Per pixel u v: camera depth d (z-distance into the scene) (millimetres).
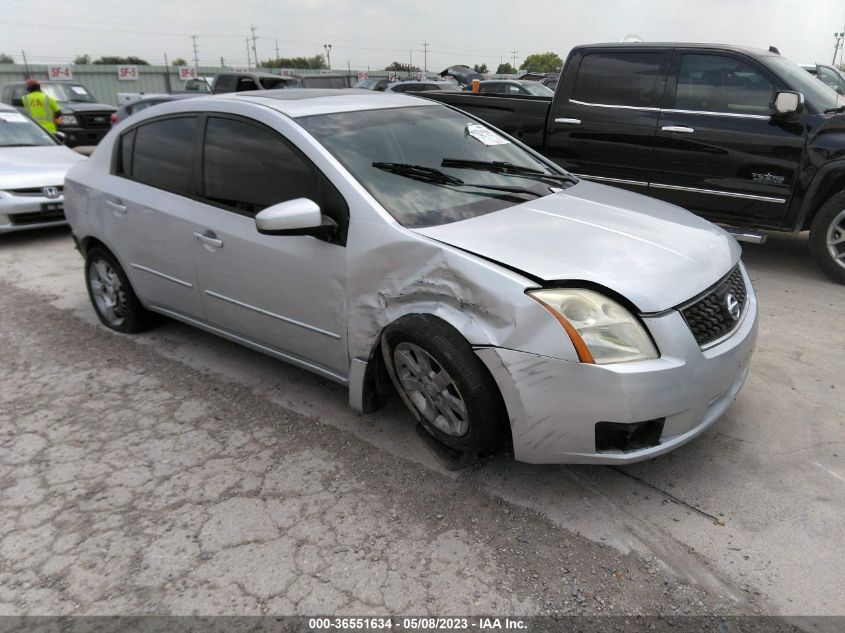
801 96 5074
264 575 2383
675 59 5781
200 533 2605
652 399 2434
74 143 16406
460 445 2830
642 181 6102
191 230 3664
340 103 3627
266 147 3350
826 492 2744
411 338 2756
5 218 7055
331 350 3207
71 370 4090
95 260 4605
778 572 2336
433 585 2318
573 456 2570
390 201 2994
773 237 6988
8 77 32000
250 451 3162
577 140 6363
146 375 3998
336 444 3201
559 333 2416
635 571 2361
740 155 5496
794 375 3768
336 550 2494
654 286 2553
